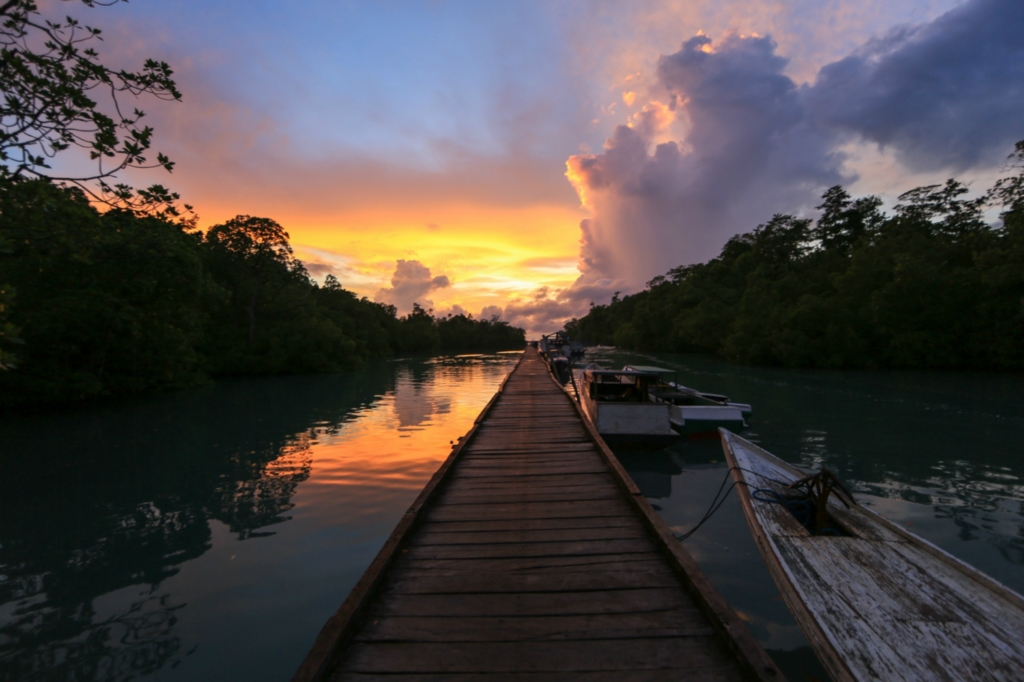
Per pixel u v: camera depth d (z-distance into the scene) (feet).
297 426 44.60
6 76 15.81
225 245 111.14
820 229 159.33
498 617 10.15
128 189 18.47
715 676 8.28
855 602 10.98
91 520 21.70
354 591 10.42
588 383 42.39
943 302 88.58
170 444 37.47
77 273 55.26
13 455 34.50
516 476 21.12
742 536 18.30
